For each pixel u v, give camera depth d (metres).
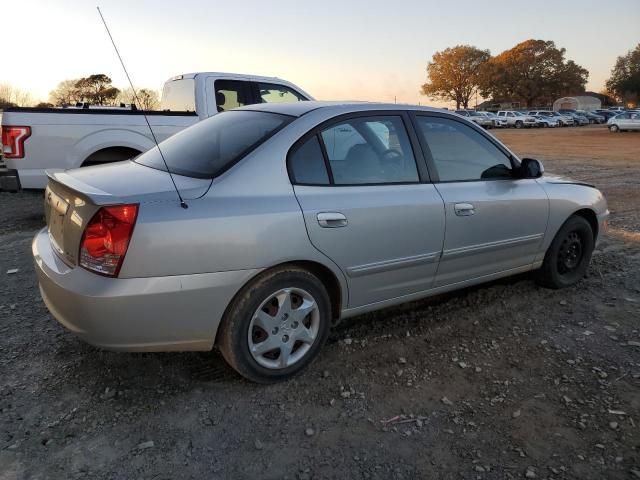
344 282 3.27
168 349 2.81
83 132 6.59
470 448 2.62
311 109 3.39
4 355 3.39
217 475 2.41
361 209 3.23
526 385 3.17
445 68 100.50
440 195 3.64
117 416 2.80
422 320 4.04
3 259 5.38
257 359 3.01
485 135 4.12
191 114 7.38
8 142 6.25
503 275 4.25
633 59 96.44
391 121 3.62
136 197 2.66
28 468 2.41
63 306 2.72
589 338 3.78
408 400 3.01
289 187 3.04
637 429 2.77
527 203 4.16
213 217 2.74
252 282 2.92
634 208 8.78
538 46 95.12
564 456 2.56
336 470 2.46
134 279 2.60
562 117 61.03
